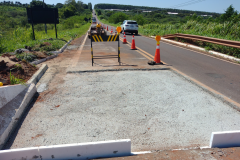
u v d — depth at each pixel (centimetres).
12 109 312
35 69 585
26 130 291
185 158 218
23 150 204
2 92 306
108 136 279
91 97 413
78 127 301
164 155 224
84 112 348
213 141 240
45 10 1305
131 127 303
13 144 259
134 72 605
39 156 208
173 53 995
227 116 340
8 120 286
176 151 233
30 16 1287
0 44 921
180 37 1468
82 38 1716
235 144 245
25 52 755
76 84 491
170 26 2219
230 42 920
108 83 500
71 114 340
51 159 211
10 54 656
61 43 1174
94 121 318
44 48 936
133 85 488
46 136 277
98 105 376
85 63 712
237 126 309
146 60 789
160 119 328
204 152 229
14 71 498
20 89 370
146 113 347
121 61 757
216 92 442
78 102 388
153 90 457
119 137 277
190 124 313
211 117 336
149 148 255
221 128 303
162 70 640
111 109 361
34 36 1312
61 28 4053
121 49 1087
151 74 589
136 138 276
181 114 345
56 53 909
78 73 588
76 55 891
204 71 646
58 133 285
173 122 319
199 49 1140
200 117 336
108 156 221
